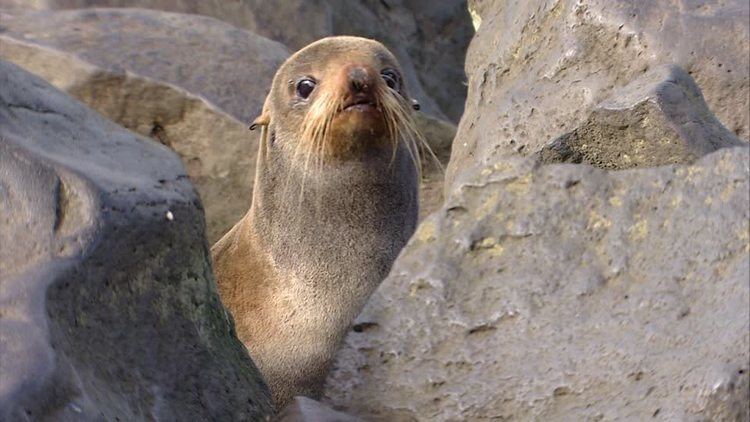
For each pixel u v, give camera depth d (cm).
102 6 1669
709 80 1019
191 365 688
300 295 1086
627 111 861
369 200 1082
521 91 1112
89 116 750
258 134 1441
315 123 1048
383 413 691
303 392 1066
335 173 1071
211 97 1455
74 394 561
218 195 1454
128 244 657
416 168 1127
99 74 1441
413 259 726
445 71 2005
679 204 679
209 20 1634
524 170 725
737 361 606
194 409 674
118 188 666
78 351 601
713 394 602
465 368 684
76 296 617
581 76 1070
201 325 715
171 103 1444
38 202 633
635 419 618
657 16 1047
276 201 1112
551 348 667
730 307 630
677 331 636
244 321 1105
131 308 657
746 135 1009
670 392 616
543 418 650
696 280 652
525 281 691
